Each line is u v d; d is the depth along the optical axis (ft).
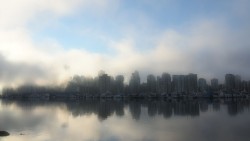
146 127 358.23
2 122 402.72
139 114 553.23
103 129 339.16
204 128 347.15
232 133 306.96
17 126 358.02
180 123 401.29
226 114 523.29
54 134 297.94
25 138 272.31
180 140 270.05
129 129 339.16
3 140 260.83
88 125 380.78
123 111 636.89
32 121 424.05
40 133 303.07
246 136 288.51
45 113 584.81
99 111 644.27
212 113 550.77
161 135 296.51
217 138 280.10
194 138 279.69
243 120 426.10
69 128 347.77
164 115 526.57
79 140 266.77
